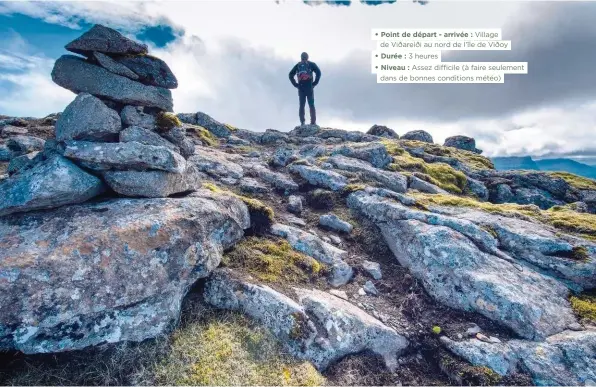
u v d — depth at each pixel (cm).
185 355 215
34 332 194
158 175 283
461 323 282
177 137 335
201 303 257
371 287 318
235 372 213
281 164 544
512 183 642
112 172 272
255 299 254
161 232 244
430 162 699
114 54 297
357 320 265
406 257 345
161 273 234
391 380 245
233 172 480
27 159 318
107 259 220
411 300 305
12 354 198
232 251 306
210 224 283
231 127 846
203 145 639
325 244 353
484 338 266
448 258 316
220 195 329
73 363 202
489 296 285
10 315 190
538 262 332
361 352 256
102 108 279
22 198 234
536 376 240
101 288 213
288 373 223
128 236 233
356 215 409
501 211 416
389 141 792
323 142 759
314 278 310
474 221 376
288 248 331
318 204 438
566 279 319
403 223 365
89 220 241
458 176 598
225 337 231
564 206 530
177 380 202
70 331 202
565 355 249
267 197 439
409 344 270
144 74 308
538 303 285
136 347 214
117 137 293
